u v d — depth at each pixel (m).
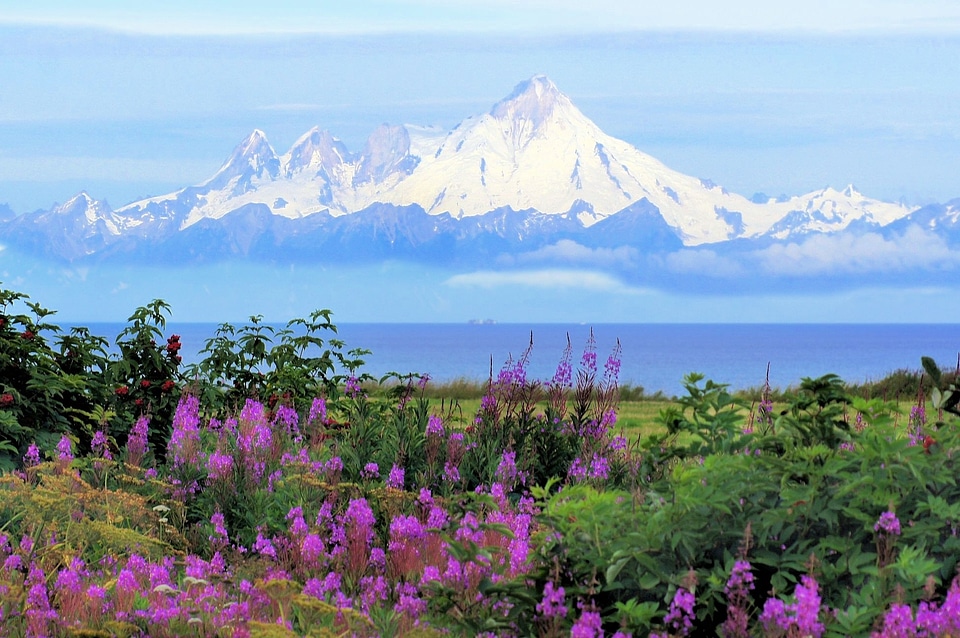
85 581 11.77
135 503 14.26
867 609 8.06
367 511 13.72
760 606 9.17
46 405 18.27
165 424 20.38
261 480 16.33
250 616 10.90
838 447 10.60
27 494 13.52
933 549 8.87
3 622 10.41
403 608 11.28
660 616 9.12
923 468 9.35
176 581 12.90
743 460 9.78
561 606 8.96
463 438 17.80
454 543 10.06
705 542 9.26
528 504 15.17
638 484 13.40
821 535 9.39
